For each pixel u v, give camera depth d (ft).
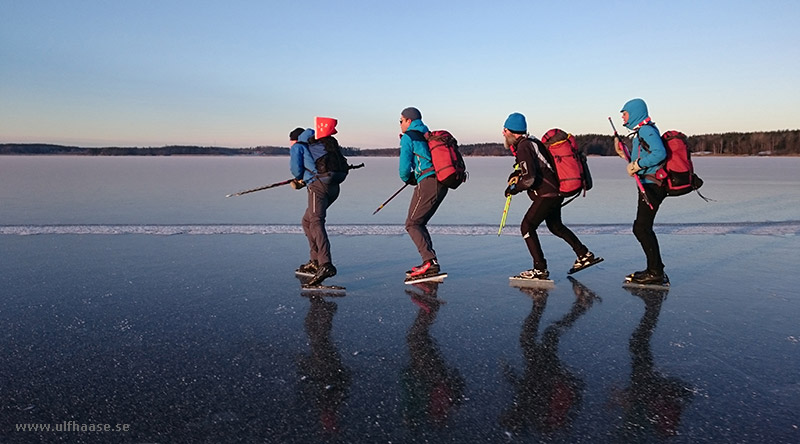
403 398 8.21
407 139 15.37
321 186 15.28
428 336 11.07
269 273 16.96
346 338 10.93
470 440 6.97
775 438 6.97
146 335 11.03
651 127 14.12
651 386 8.60
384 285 15.51
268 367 9.41
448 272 17.26
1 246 21.57
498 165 205.67
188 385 8.64
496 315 12.54
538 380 8.87
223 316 12.40
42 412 7.72
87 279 15.96
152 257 19.43
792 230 26.16
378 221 32.71
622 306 13.24
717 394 8.29
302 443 6.90
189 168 155.84
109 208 40.68
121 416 7.60
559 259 19.38
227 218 34.73
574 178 14.57
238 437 7.06
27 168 148.05
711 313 12.60
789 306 13.15
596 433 7.13
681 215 35.12
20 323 11.75
